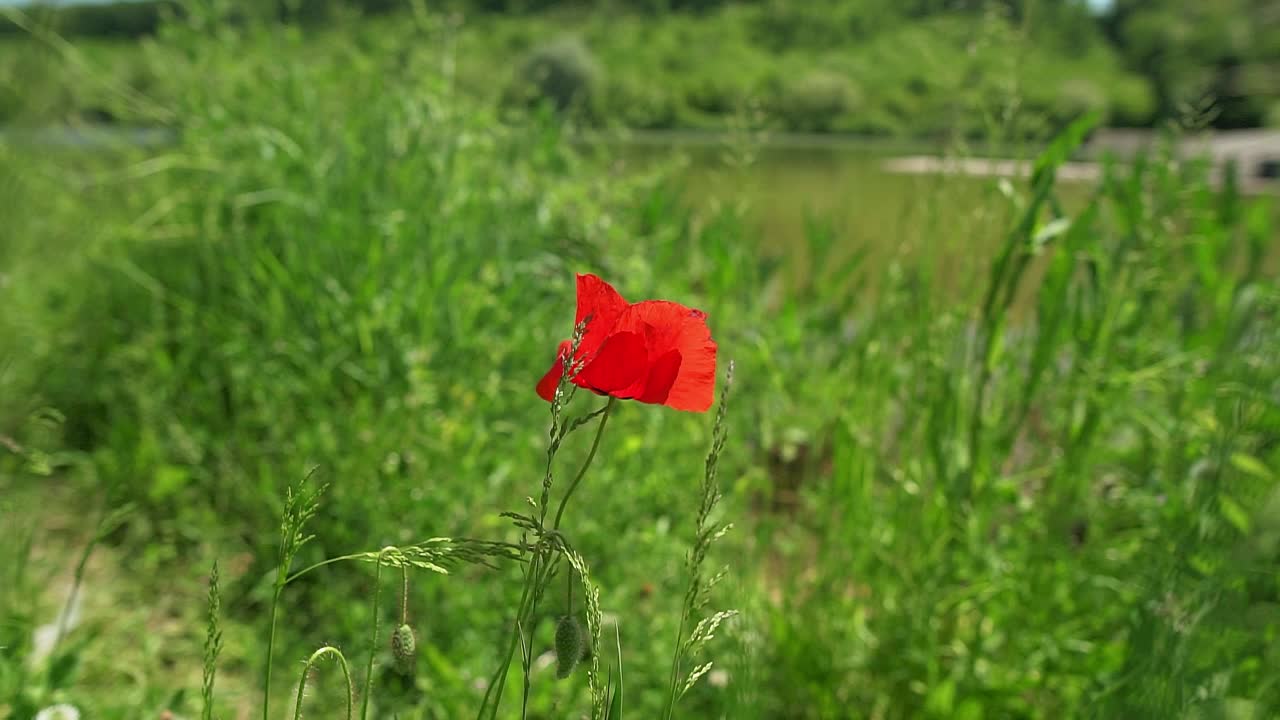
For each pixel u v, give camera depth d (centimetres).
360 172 157
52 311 155
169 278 160
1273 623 57
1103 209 106
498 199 156
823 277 125
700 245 147
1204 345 105
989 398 97
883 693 97
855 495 98
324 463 121
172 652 102
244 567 121
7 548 90
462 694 87
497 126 171
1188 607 56
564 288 139
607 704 42
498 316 138
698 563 44
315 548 117
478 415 124
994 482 94
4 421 109
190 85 171
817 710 96
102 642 100
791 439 122
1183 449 94
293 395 138
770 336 128
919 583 94
